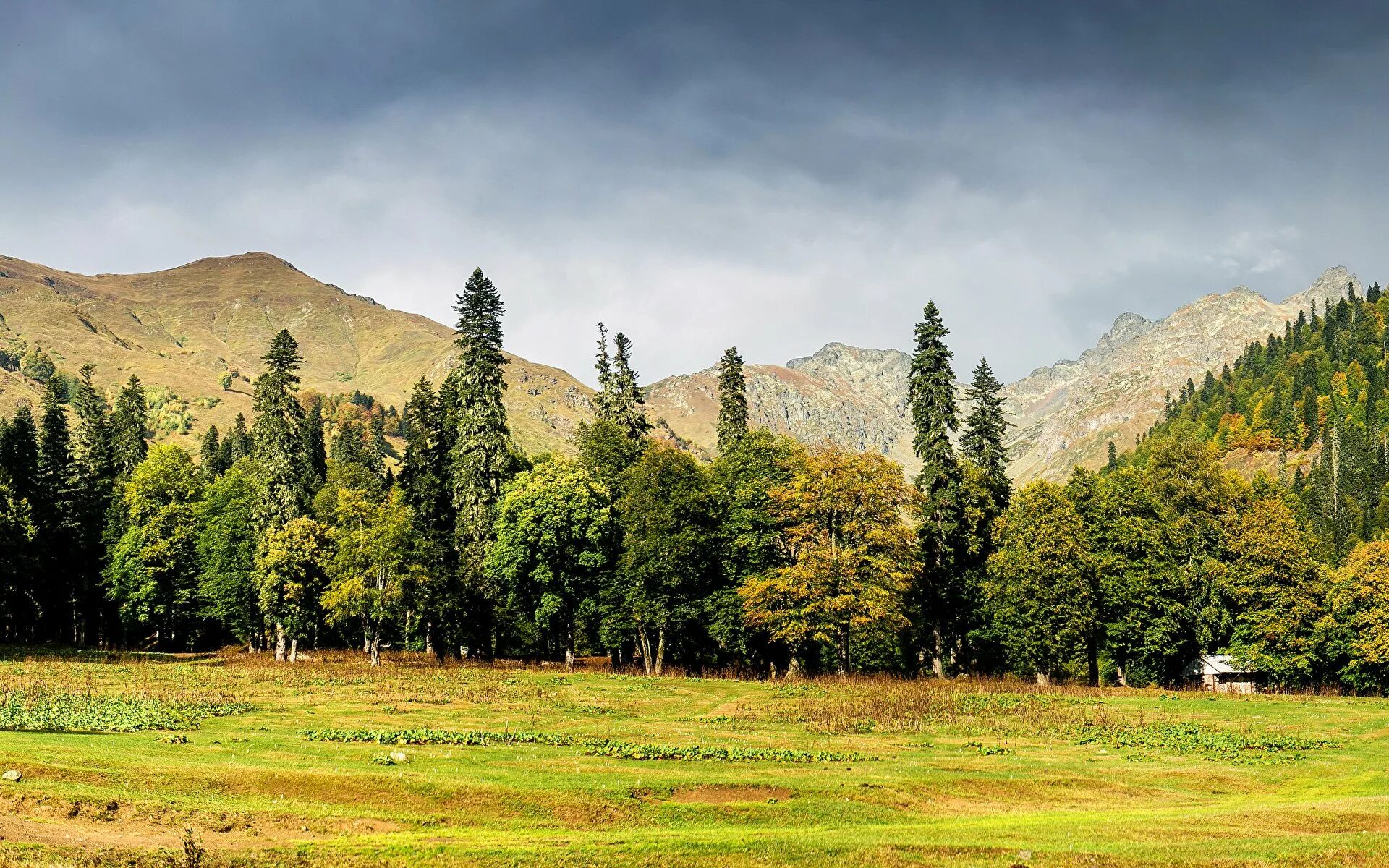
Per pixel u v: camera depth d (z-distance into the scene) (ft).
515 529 214.28
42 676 155.12
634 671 224.53
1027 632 209.15
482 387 231.09
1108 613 216.13
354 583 199.00
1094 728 135.13
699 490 220.84
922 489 234.38
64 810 61.82
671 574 212.43
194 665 190.08
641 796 78.48
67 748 80.94
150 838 58.90
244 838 61.26
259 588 221.25
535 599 221.46
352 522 213.87
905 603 213.87
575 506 212.43
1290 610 220.64
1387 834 70.38
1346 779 100.73
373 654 205.98
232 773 75.05
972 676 224.53
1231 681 229.45
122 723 103.30
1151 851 64.39
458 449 230.27
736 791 81.97
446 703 143.74
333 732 103.81
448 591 224.12
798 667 214.07
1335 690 224.94
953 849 64.23
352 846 59.98
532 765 88.89
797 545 221.66
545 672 199.21
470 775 80.28
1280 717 153.58
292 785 73.67
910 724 136.46
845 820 76.18
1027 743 122.11
